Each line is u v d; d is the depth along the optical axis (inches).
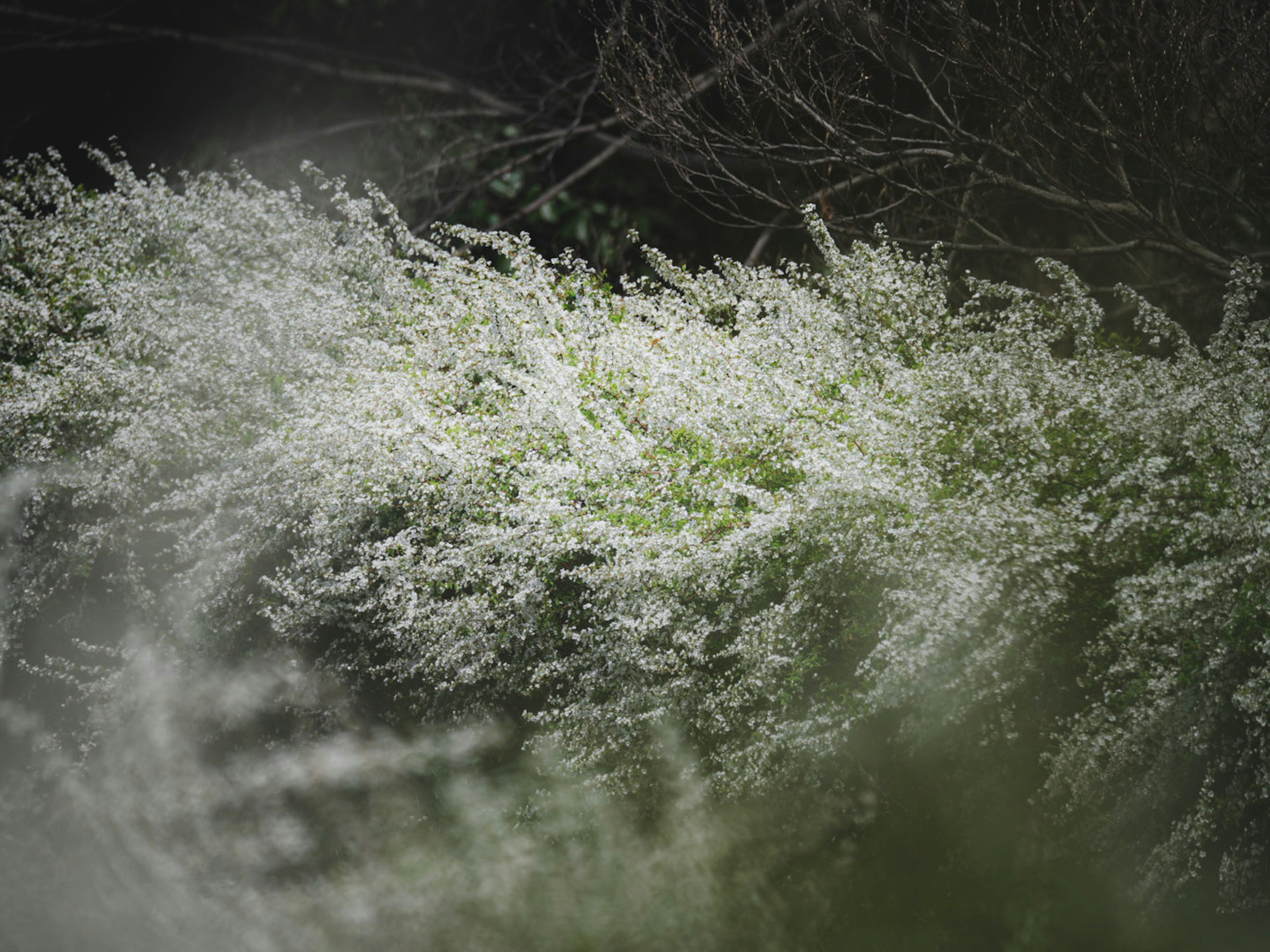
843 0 207.9
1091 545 116.1
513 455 144.2
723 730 127.1
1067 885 117.9
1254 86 196.1
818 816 127.5
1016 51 206.8
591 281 171.9
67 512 171.9
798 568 127.2
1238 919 110.6
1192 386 129.6
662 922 123.2
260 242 198.1
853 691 123.3
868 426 131.6
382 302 182.2
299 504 151.9
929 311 154.6
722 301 169.2
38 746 158.1
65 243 206.1
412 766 145.6
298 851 140.2
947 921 118.8
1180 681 108.3
